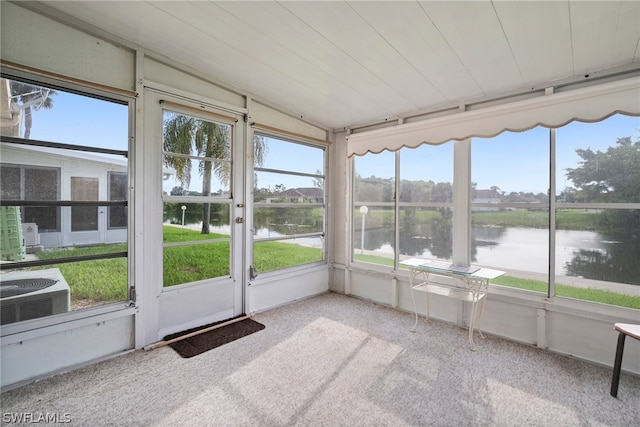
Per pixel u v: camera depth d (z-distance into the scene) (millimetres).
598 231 2352
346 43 2115
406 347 2531
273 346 2506
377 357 2354
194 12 1871
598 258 2352
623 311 2215
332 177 4223
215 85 2857
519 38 1941
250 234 3211
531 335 2604
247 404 1770
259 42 2176
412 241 3445
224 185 3004
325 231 4160
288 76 2705
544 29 1832
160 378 2014
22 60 1829
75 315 2074
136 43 2275
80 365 2109
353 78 2656
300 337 2691
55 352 2006
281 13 1825
